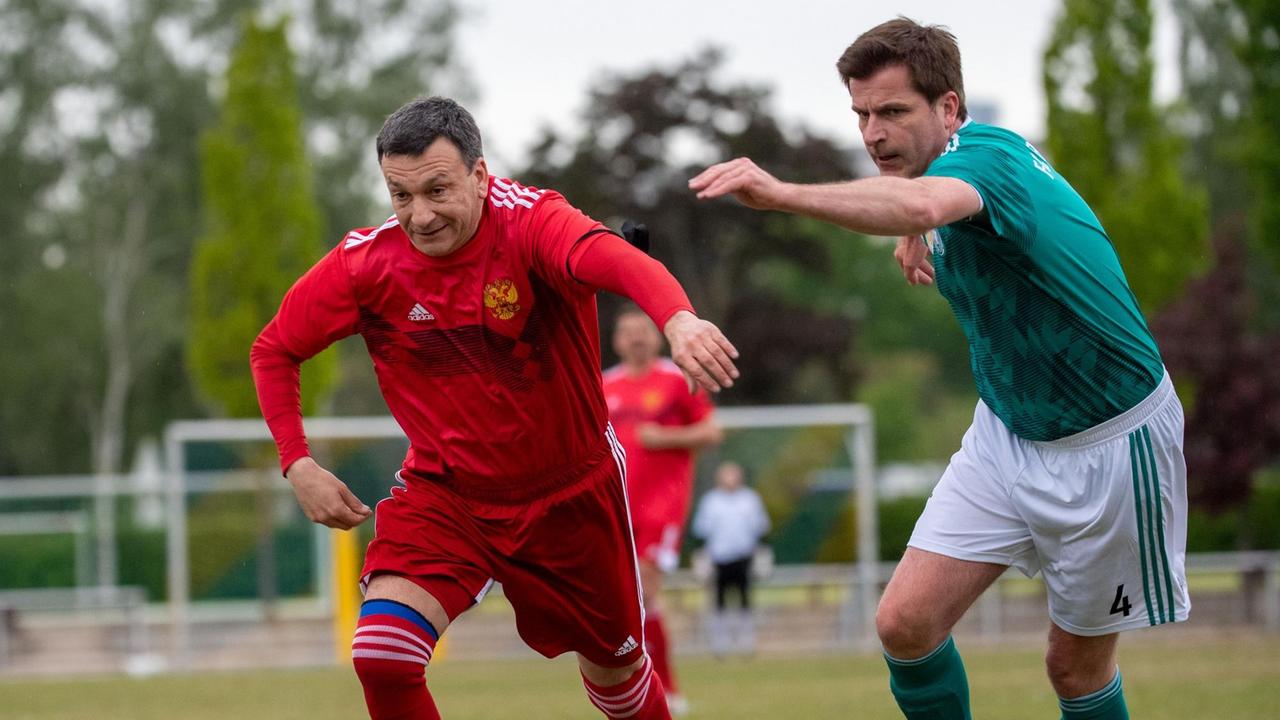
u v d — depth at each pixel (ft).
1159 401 31.99
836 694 73.61
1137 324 31.89
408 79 270.87
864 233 26.40
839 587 129.18
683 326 26.37
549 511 32.07
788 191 25.52
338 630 122.52
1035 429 31.94
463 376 31.27
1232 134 310.04
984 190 28.73
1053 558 32.53
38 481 280.31
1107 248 31.68
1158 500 32.12
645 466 64.59
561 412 31.58
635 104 229.86
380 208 274.77
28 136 261.44
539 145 232.53
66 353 268.00
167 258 276.41
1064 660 34.19
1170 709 58.13
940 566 32.53
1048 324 30.86
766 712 63.87
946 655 32.71
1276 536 152.87
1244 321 145.38
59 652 126.82
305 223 172.96
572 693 78.74
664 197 230.48
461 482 32.14
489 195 30.60
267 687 91.09
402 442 124.06
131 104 263.70
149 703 79.30
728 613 127.85
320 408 182.29
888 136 30.91
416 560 31.78
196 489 123.75
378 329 31.73
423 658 31.35
